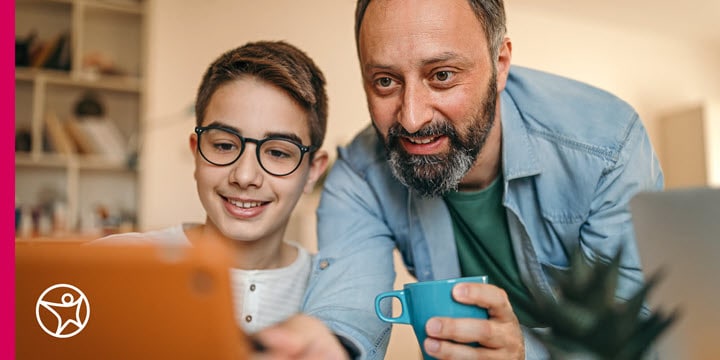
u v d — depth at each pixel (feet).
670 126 10.34
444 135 2.57
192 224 3.00
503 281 3.39
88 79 7.77
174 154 8.05
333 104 8.46
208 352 1.07
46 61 7.66
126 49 8.34
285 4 8.44
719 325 1.66
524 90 3.36
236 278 2.67
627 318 1.69
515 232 3.27
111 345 1.09
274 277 2.76
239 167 2.58
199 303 1.06
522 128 3.20
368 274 2.88
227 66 2.72
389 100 2.57
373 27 2.47
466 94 2.51
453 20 2.42
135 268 1.06
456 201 3.29
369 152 3.43
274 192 2.66
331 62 8.52
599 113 3.27
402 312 1.89
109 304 1.08
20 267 1.08
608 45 10.01
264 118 2.63
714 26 10.02
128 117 8.25
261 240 2.75
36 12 7.97
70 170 7.61
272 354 1.37
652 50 10.34
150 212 7.85
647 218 1.80
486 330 1.75
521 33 9.44
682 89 10.42
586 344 1.68
